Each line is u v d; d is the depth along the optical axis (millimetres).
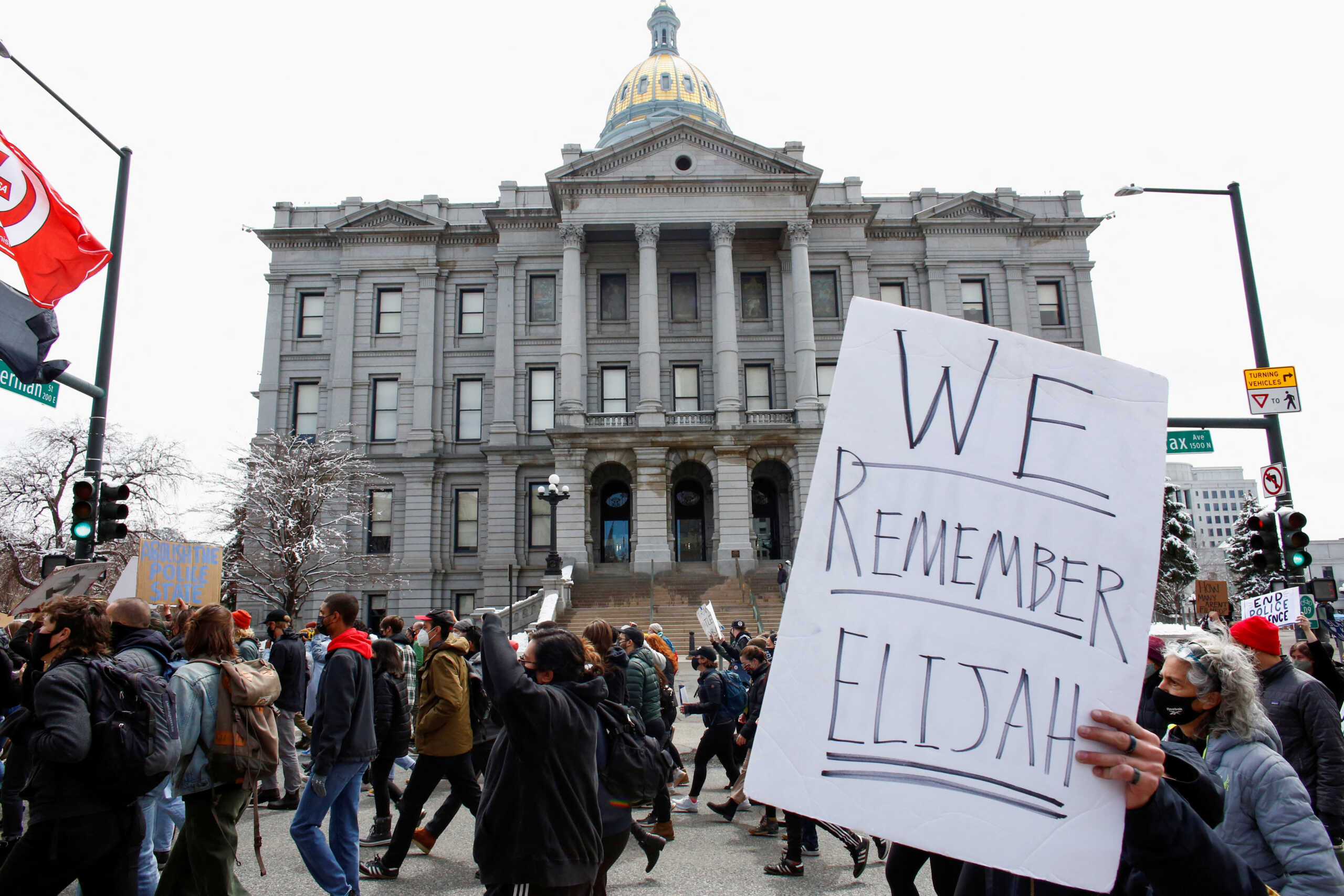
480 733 9125
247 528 34750
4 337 10305
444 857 8555
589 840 4543
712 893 7465
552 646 4844
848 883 7758
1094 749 2576
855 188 45250
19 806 7875
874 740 2609
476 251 44750
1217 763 3938
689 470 42750
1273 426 16688
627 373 42938
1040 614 2691
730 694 10984
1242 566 55000
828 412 2879
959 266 45000
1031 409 2852
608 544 43031
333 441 40469
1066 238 45719
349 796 6918
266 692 5711
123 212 15523
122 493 14688
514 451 41938
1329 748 5691
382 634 10297
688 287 44094
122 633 5859
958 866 5191
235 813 5613
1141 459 2805
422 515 41938
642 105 79062
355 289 44031
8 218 11188
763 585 36188
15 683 7531
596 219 41656
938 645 2678
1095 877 2484
